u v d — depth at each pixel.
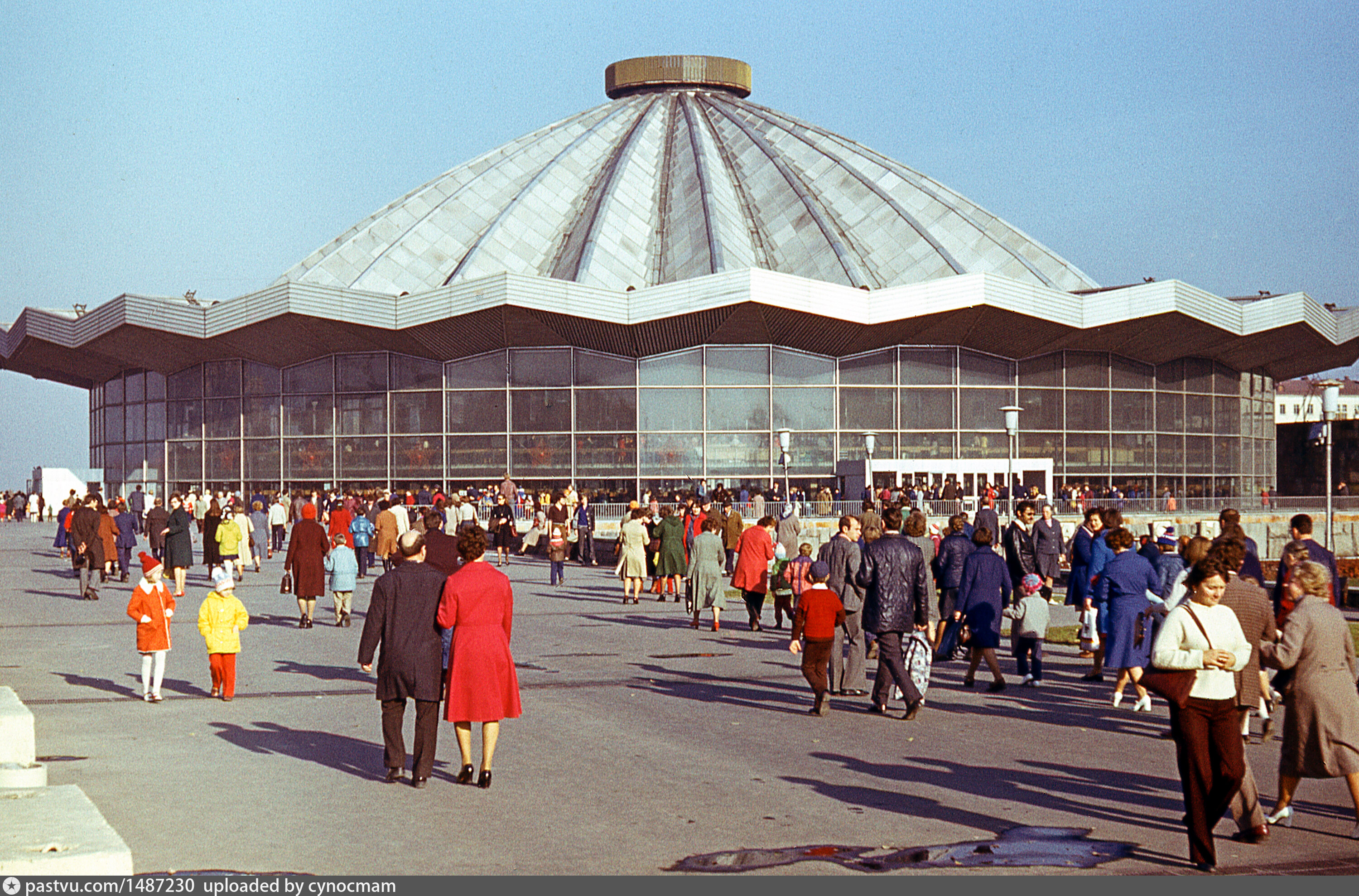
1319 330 57.66
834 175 66.56
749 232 62.03
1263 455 66.06
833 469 52.69
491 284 48.50
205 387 58.91
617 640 20.05
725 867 7.65
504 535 37.19
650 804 9.31
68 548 39.06
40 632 20.69
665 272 58.09
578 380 52.47
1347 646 8.84
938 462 51.88
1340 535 50.38
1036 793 9.76
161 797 9.48
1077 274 63.53
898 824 8.77
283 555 40.06
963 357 53.69
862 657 14.79
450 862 7.72
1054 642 20.14
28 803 8.01
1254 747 11.98
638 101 77.25
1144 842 8.40
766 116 74.00
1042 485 53.75
